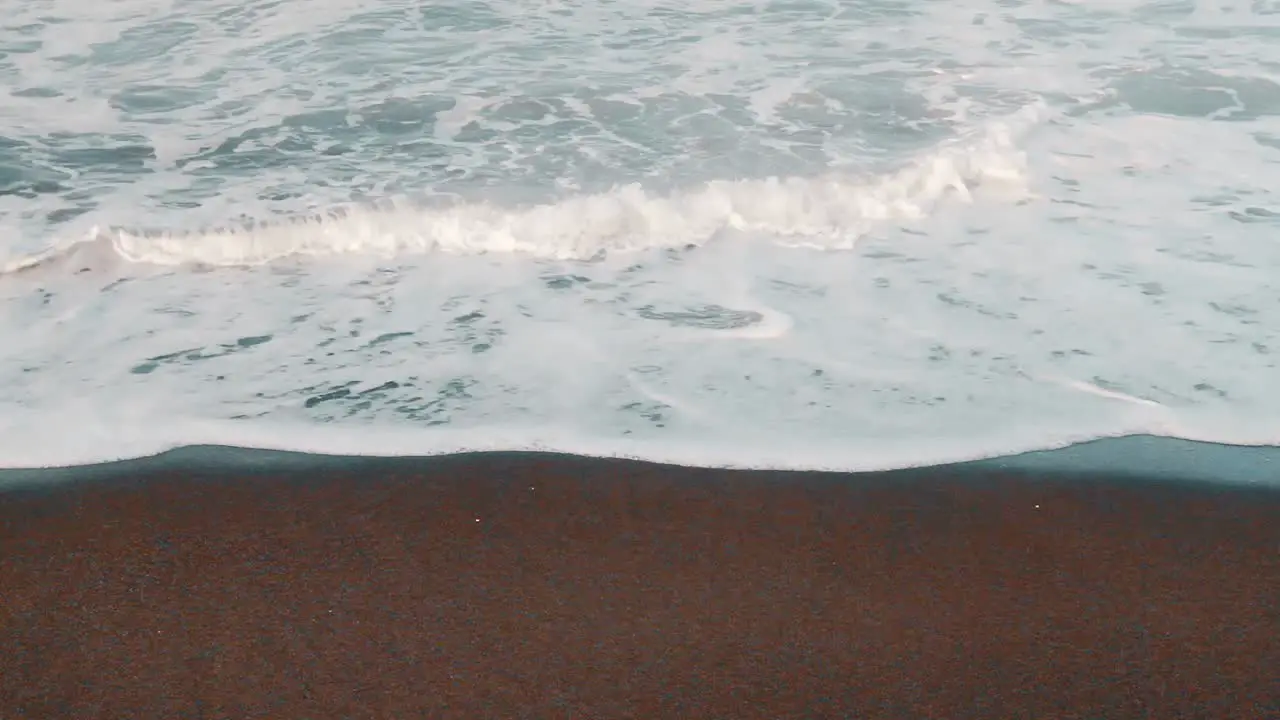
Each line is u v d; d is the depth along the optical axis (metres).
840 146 6.14
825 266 5.15
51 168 5.87
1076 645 3.19
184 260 5.18
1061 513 3.71
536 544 3.58
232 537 3.61
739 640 3.21
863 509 3.73
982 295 4.90
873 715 2.97
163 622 3.27
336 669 3.11
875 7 8.05
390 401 4.25
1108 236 5.35
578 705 3.00
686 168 5.92
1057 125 6.47
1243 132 6.38
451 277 5.08
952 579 3.44
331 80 6.91
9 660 3.13
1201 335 4.59
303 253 5.27
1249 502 3.77
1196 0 8.13
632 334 4.64
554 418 4.14
